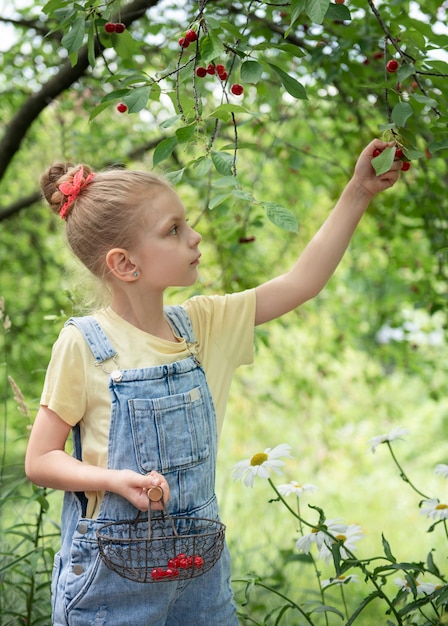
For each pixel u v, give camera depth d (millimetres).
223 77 1579
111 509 1358
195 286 3361
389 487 6383
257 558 3160
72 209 1500
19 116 3365
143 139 4121
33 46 3811
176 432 1391
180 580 1405
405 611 1610
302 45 2576
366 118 3441
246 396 5195
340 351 5180
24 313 4727
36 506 3086
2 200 4895
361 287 5367
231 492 4352
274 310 1610
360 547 4121
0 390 4891
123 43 1811
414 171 3377
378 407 6359
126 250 1439
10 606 2262
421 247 4574
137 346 1425
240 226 3092
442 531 4281
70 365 1406
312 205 4730
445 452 7531
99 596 1363
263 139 4176
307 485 1861
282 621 2580
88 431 1409
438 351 5078
